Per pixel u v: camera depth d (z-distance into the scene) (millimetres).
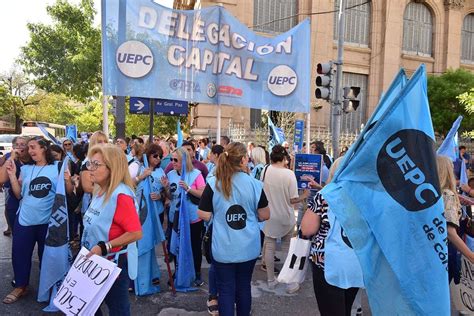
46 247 4453
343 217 2676
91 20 28969
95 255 2924
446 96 23453
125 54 6328
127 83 6355
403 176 2586
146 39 6445
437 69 27281
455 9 27344
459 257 3828
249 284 3746
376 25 25562
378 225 2598
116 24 6273
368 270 2605
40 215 4750
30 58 28656
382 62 25500
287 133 20172
